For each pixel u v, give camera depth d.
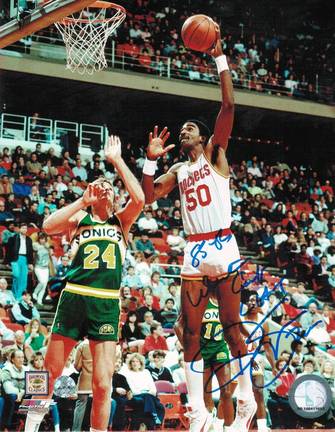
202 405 5.59
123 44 23.86
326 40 28.84
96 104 24.38
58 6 8.13
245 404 5.71
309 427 12.76
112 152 5.69
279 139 27.64
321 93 26.34
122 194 19.34
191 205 5.75
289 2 28.91
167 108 24.97
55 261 15.01
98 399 5.32
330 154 27.52
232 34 28.44
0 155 20.31
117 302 5.51
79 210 5.66
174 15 26.88
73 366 11.12
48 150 20.77
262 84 25.77
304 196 23.81
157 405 11.58
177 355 12.73
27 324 13.02
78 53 9.98
